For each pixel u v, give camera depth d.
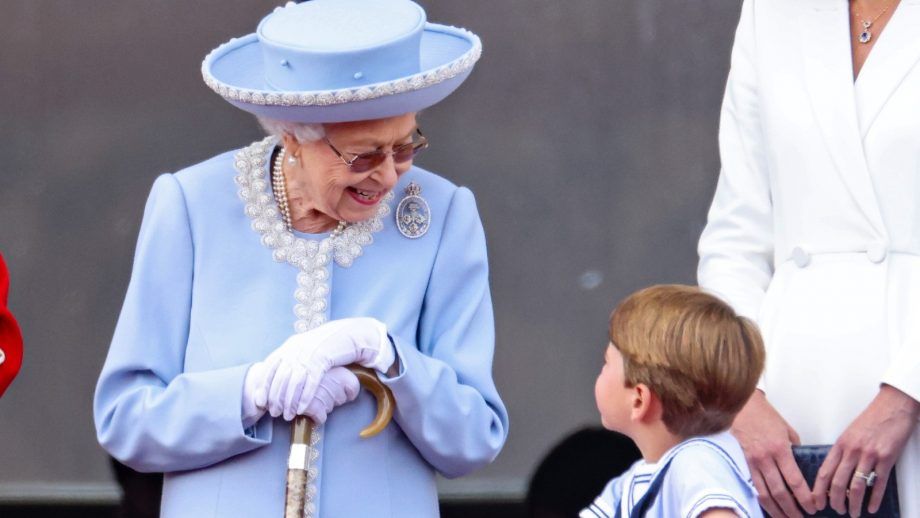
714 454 12.15
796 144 14.95
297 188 12.88
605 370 12.83
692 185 21.59
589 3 21.50
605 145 21.66
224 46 13.11
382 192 12.53
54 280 21.67
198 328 12.70
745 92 15.66
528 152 21.75
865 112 14.75
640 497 12.34
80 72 21.56
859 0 15.21
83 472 21.39
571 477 21.25
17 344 14.42
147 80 21.58
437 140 21.80
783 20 15.42
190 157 21.70
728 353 12.19
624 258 21.72
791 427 14.62
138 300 12.71
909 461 14.31
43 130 21.61
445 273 13.12
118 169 21.67
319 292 12.73
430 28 13.27
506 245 21.83
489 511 21.16
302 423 12.23
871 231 14.64
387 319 12.79
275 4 21.52
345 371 12.31
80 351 21.62
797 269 14.99
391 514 12.60
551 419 21.62
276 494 12.43
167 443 12.34
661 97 21.56
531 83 21.67
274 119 12.31
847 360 14.56
